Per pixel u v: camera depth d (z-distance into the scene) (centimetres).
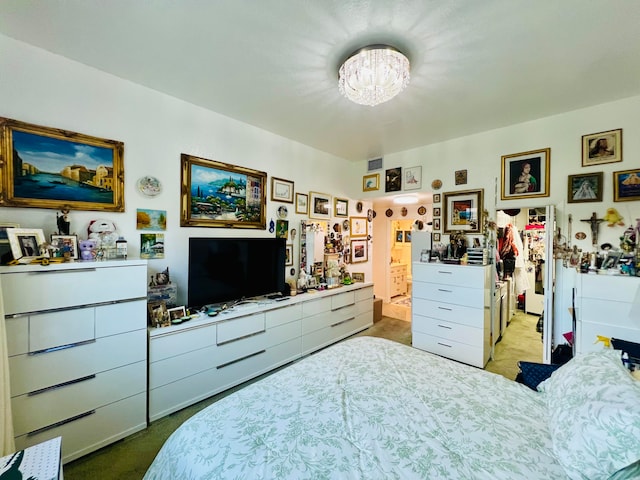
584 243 250
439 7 138
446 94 225
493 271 305
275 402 122
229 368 235
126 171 210
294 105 248
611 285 213
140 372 183
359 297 386
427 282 313
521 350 308
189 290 228
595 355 121
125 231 209
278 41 165
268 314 266
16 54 166
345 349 182
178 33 159
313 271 355
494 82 207
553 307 265
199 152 252
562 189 262
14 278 139
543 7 136
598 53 172
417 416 114
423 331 317
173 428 187
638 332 202
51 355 150
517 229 292
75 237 176
